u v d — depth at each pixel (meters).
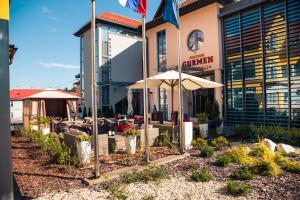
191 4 15.34
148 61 20.05
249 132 10.45
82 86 24.81
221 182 5.05
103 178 5.29
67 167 6.32
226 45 14.48
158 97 19.09
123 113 23.14
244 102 13.38
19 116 37.47
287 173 5.46
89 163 6.63
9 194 3.56
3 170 3.52
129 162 6.66
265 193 4.39
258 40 12.78
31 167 6.36
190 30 16.44
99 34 22.30
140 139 8.52
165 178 5.33
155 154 7.56
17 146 9.59
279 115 11.79
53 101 18.27
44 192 4.63
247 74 13.30
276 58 11.98
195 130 10.80
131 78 24.09
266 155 6.03
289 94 11.35
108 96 23.09
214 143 8.60
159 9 18.34
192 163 6.47
